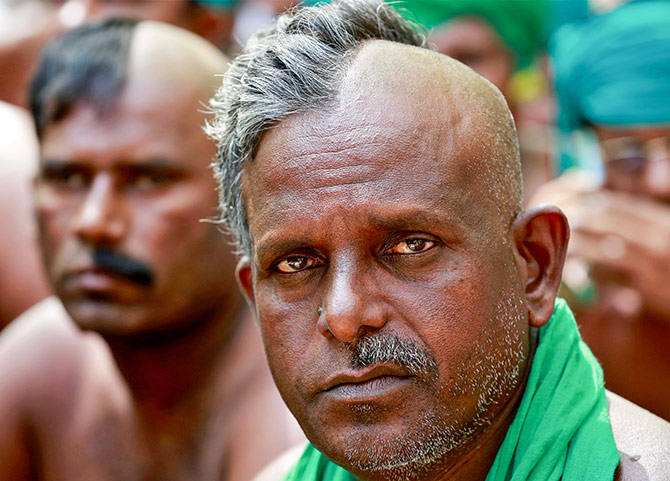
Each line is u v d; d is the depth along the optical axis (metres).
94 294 3.70
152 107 3.77
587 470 2.26
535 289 2.46
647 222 4.16
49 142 3.81
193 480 3.91
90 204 3.65
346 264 2.22
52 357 4.29
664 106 4.21
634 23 4.36
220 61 4.23
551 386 2.42
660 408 4.42
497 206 2.36
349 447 2.23
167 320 3.78
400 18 2.77
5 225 5.34
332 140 2.25
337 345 2.24
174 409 3.99
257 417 3.79
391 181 2.22
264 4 6.75
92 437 4.11
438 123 2.29
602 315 4.38
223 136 2.63
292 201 2.26
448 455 2.36
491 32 5.59
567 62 4.73
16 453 4.23
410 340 2.22
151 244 3.71
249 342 4.03
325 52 2.38
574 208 4.40
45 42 6.55
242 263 2.71
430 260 2.26
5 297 5.30
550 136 6.05
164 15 5.86
